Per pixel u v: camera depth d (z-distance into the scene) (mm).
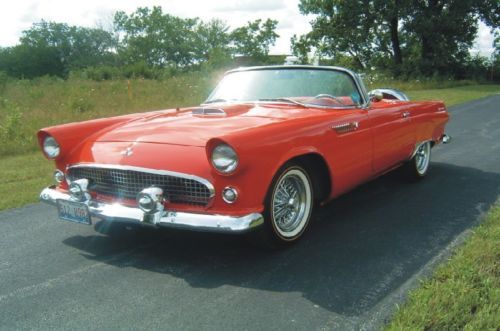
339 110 4223
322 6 34562
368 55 36625
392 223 4195
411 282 3041
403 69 33219
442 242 3721
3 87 22656
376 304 2787
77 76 37938
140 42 75000
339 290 2977
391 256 3480
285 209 3596
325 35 35188
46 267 3430
